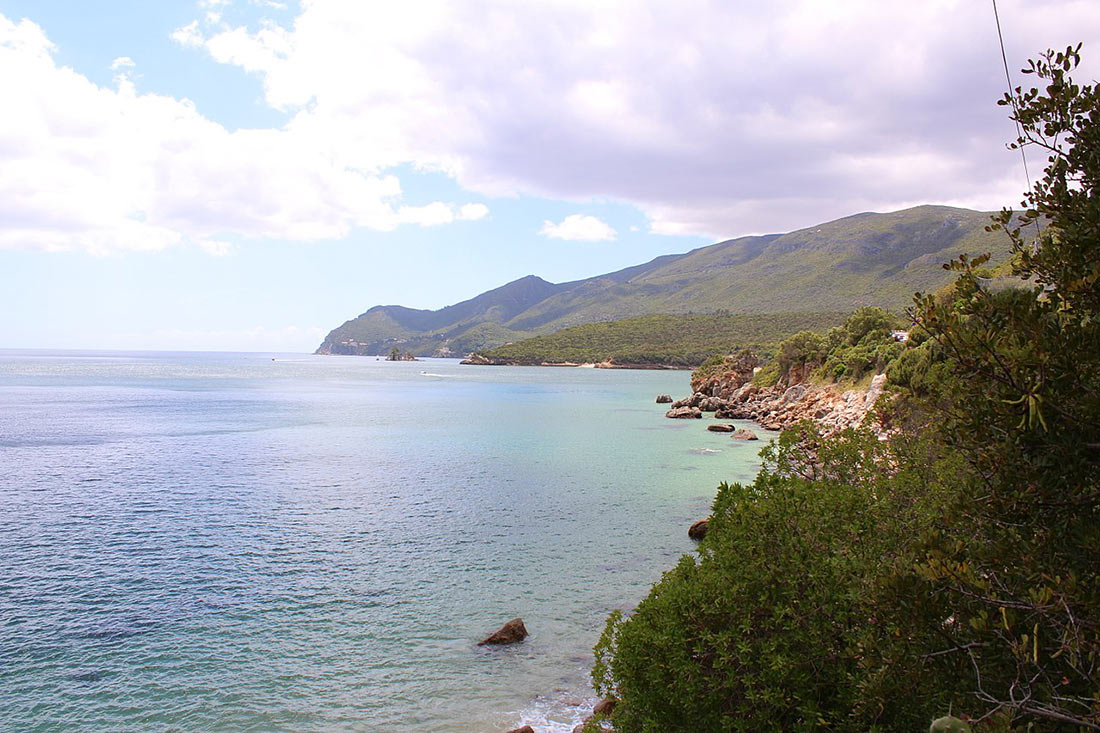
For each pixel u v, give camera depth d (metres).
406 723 18.39
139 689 19.69
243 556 32.06
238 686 20.00
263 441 74.50
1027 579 6.35
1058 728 6.52
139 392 154.25
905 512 11.73
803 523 12.09
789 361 108.81
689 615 11.62
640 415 108.00
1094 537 5.89
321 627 24.20
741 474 54.88
